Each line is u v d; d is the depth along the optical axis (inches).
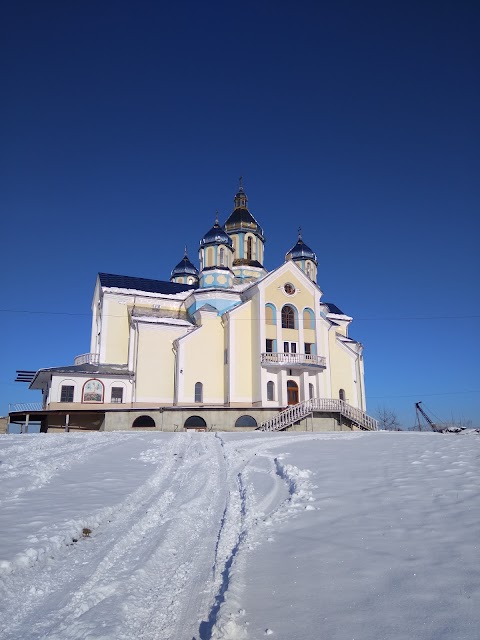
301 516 351.9
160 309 1881.2
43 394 1876.2
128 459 660.7
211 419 1448.1
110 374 1585.9
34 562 271.4
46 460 626.8
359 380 1956.2
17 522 341.1
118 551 297.3
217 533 336.5
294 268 1724.9
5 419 1620.3
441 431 1183.6
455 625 188.4
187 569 268.8
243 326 1653.5
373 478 467.5
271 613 207.2
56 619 208.8
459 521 317.7
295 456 635.5
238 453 716.7
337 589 227.6
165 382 1643.7
